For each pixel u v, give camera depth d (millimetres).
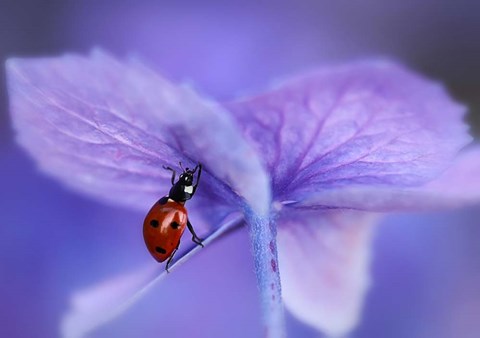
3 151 247
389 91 147
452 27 298
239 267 238
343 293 170
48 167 162
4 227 241
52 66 146
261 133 149
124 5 295
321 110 148
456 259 246
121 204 166
